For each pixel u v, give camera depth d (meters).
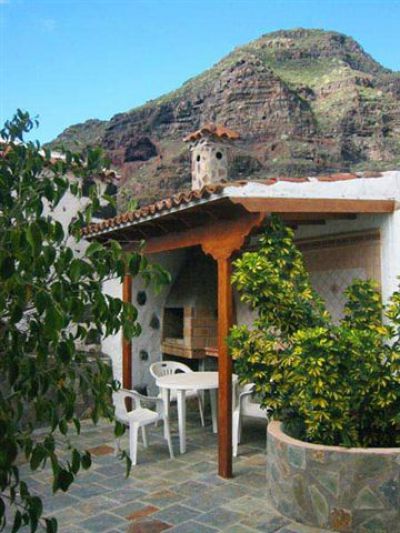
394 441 5.38
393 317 5.28
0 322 2.23
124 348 9.09
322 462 4.86
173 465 6.75
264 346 5.42
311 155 67.12
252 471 6.46
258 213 5.93
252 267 5.41
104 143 78.25
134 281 9.92
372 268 6.84
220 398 6.32
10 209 2.32
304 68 94.06
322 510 4.84
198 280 9.91
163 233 7.98
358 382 4.94
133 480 6.22
